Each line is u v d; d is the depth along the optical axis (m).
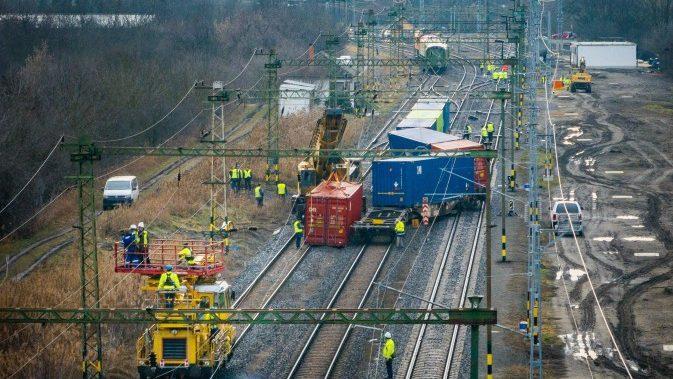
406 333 194.38
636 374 177.12
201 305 171.00
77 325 189.62
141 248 186.00
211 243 192.50
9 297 196.25
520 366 179.75
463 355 183.38
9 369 168.62
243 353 185.00
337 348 187.25
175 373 167.50
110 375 176.38
